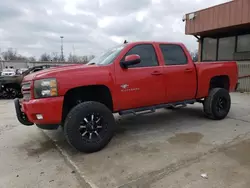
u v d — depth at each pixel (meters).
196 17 11.09
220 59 11.65
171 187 2.29
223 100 4.93
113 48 4.12
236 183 2.32
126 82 3.56
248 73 10.30
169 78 4.05
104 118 3.34
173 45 4.28
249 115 5.32
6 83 9.69
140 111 3.86
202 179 2.41
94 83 3.24
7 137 4.11
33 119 3.05
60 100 3.02
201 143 3.50
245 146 3.32
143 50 3.86
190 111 5.89
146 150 3.29
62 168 2.80
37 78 3.00
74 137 3.10
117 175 2.58
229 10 9.55
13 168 2.84
